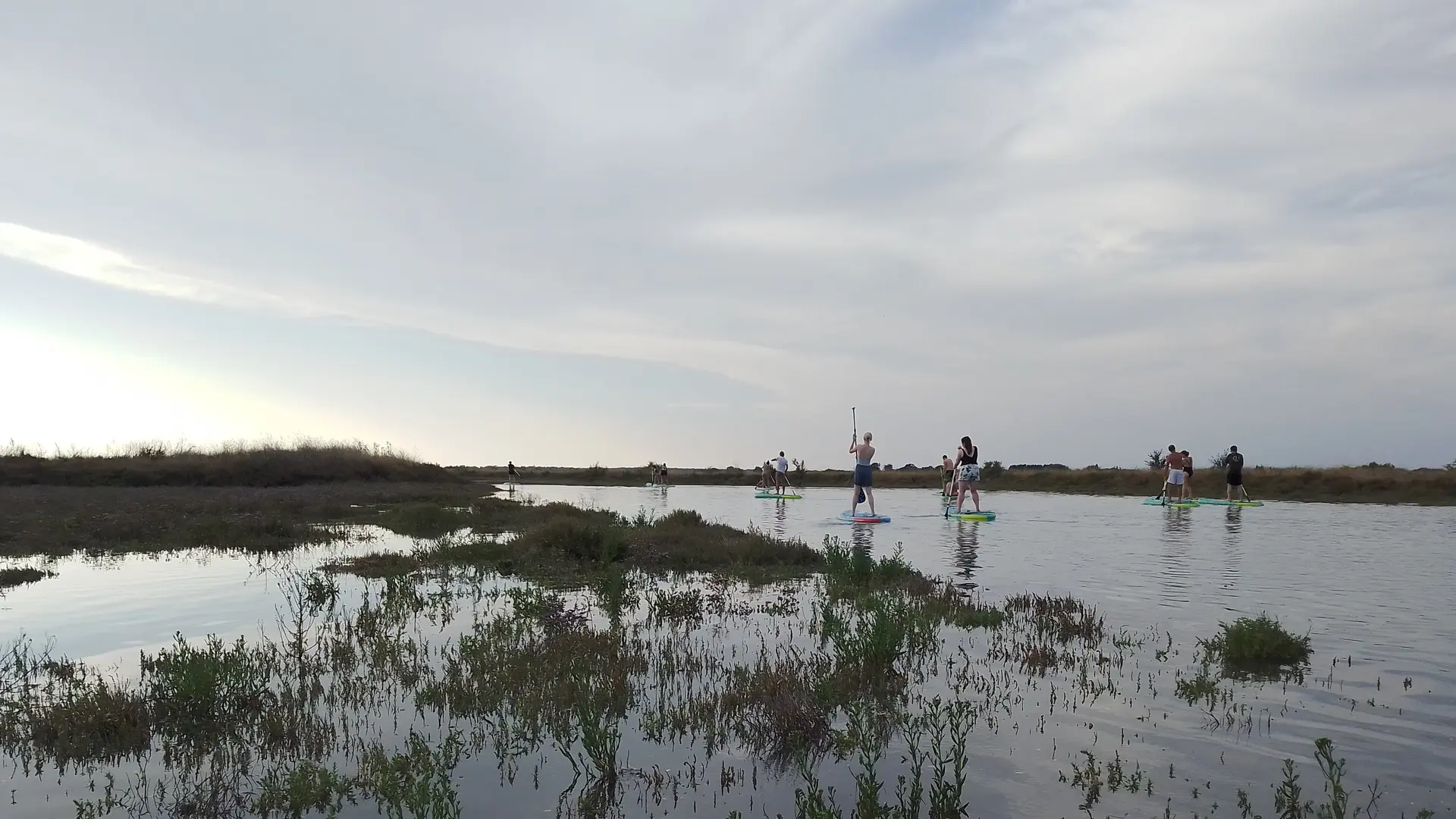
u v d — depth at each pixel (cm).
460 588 1238
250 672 696
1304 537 2022
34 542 1709
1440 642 870
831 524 2447
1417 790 499
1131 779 515
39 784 523
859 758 555
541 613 992
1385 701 669
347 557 1578
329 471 4403
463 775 530
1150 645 856
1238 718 629
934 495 4412
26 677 753
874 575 1305
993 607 1064
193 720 626
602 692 680
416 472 4878
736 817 464
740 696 672
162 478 3881
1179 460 3422
